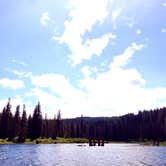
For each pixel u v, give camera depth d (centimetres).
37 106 13488
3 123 12044
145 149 9019
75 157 5259
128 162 4412
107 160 4728
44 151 6750
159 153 6844
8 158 4634
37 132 13200
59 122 15275
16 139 11694
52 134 14662
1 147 8062
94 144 11781
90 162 4316
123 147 10569
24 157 4912
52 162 4175
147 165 4012
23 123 12606
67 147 9325
